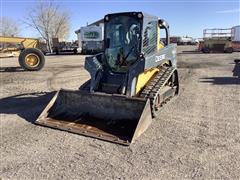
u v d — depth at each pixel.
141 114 5.73
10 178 4.22
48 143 5.44
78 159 4.78
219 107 7.73
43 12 55.00
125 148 5.17
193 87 10.57
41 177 4.23
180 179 4.11
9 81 13.10
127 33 6.79
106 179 4.15
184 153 4.92
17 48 19.47
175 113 7.19
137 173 4.30
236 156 4.78
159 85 6.79
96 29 35.81
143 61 6.27
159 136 5.69
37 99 9.20
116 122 6.14
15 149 5.21
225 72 14.36
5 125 6.59
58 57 30.28
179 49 41.34
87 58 7.14
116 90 6.64
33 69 16.88
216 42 30.39
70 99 6.84
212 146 5.18
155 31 7.20
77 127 6.08
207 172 4.28
